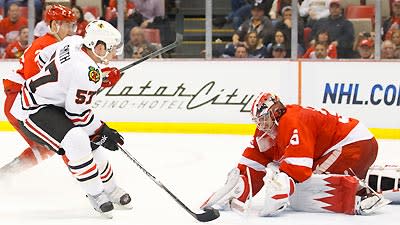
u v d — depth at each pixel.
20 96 11.16
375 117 20.67
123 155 16.91
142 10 22.05
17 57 22.25
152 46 22.14
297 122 10.29
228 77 21.11
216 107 21.14
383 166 11.34
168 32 22.16
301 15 21.52
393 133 20.50
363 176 11.12
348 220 10.13
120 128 21.41
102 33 10.36
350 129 10.81
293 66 20.97
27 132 10.92
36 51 12.09
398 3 20.97
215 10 22.50
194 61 21.16
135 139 19.70
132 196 12.19
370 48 21.36
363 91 20.69
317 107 20.95
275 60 21.00
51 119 10.27
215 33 22.33
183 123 21.22
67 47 10.31
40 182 13.40
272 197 10.14
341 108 20.84
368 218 10.26
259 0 21.67
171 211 10.93
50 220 10.32
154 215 10.63
